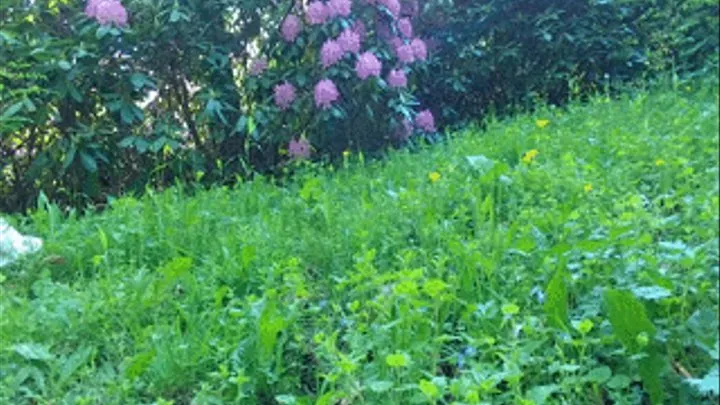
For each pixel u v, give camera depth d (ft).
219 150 16.89
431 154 14.15
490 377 5.91
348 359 6.18
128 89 15.39
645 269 6.53
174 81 16.53
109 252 10.07
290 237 10.02
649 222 7.13
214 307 8.06
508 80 18.38
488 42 18.42
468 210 9.88
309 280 8.85
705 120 5.29
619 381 5.82
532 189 9.98
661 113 8.89
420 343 6.55
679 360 5.83
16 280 9.66
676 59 9.07
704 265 5.56
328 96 15.26
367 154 16.24
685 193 6.97
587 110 13.80
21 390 7.00
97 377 7.12
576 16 16.65
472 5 18.54
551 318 6.59
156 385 6.91
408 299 6.88
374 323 7.09
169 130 15.48
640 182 8.70
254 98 16.47
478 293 7.45
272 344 7.00
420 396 5.93
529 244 7.75
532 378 6.22
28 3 15.40
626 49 13.33
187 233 10.62
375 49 16.02
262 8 16.60
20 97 14.38
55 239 10.89
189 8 15.93
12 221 11.78
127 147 15.60
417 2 18.53
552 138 12.24
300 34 16.06
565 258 7.20
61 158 15.19
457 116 18.75
